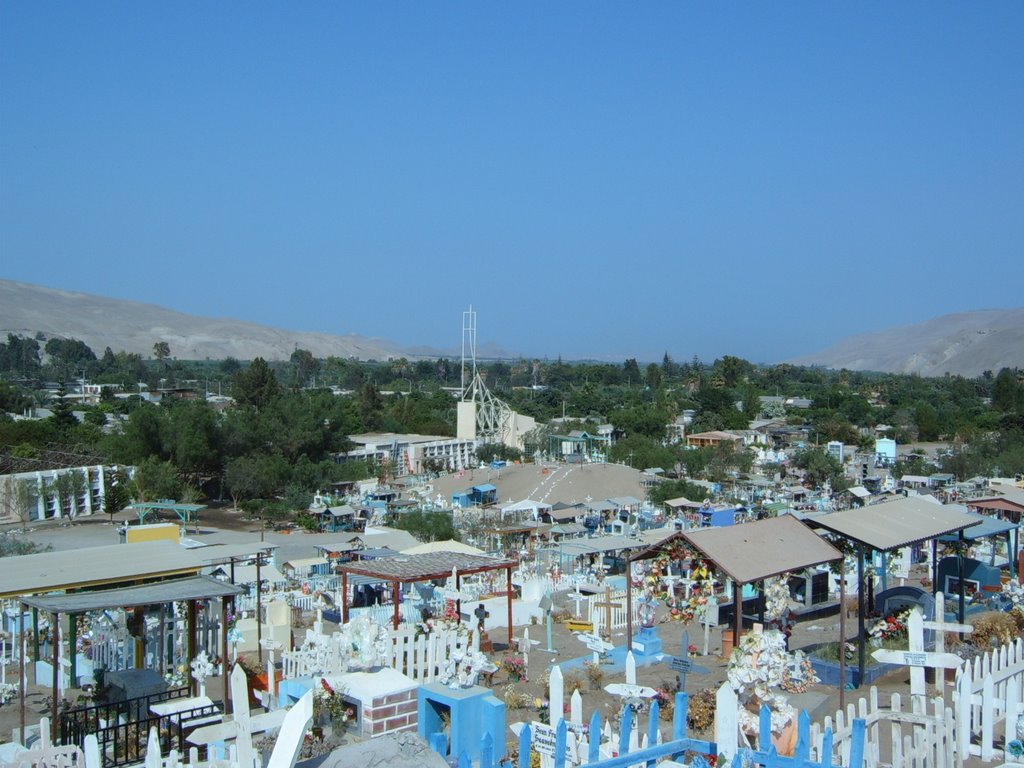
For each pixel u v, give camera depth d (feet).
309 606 100.01
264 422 273.95
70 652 64.44
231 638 71.05
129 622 65.67
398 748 35.01
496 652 73.87
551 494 257.55
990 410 472.44
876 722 42.70
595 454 348.38
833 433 414.00
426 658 57.82
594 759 37.70
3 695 60.59
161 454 263.90
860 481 288.10
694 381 651.25
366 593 100.78
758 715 40.11
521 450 377.71
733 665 42.86
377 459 322.55
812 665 61.62
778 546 61.11
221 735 43.78
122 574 60.59
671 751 38.45
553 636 82.02
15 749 41.93
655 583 60.95
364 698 46.24
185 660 65.10
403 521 194.39
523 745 37.55
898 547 63.77
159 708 49.24
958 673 44.83
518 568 120.78
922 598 76.43
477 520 209.46
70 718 51.85
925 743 41.68
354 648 54.75
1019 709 44.11
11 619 72.95
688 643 74.54
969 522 74.23
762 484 274.16
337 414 293.02
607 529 206.18
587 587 103.14
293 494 234.38
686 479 275.39
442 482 281.13
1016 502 119.03
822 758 35.88
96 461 264.72
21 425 294.46
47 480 224.33
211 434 262.47
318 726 45.70
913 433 437.99
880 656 48.47
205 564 65.21
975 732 44.98
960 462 281.13
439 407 487.20
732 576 55.67
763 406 543.80
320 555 152.15
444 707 45.85
